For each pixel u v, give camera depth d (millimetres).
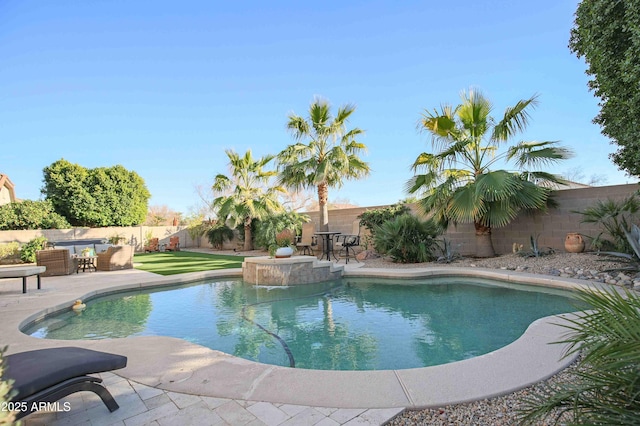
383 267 8656
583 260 6766
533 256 7793
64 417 1993
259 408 2053
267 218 14758
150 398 2197
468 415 1968
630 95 5098
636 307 1337
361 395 2186
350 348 3572
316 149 11453
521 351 2859
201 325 4531
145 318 4910
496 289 6277
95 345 3236
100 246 11555
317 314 4984
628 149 5848
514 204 7812
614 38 5012
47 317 4871
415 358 3266
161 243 19594
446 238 10148
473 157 8586
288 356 3393
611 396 1253
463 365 2615
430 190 9000
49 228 16422
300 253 11734
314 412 1998
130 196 20766
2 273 5809
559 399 1356
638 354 1147
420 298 5828
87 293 5938
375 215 11039
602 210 6285
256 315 4992
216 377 2492
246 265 7773
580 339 1525
